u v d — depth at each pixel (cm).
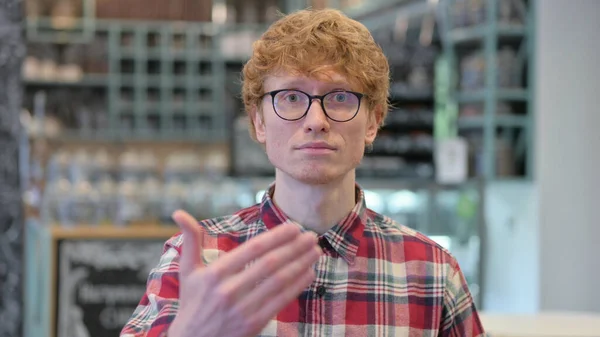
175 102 631
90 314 339
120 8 622
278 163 113
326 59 110
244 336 90
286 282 92
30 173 564
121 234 344
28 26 611
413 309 118
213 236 120
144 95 629
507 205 497
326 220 117
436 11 520
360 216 121
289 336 113
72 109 628
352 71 111
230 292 89
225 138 631
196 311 91
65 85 625
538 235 468
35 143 619
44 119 616
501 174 479
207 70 637
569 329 216
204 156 662
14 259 459
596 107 473
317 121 108
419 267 121
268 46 114
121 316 341
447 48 511
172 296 111
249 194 500
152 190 457
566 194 472
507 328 217
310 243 93
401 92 493
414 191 455
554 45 472
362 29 117
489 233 492
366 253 120
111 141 648
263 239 92
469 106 499
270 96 112
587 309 469
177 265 115
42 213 437
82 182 446
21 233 462
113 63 622
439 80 508
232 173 504
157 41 630
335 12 118
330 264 117
